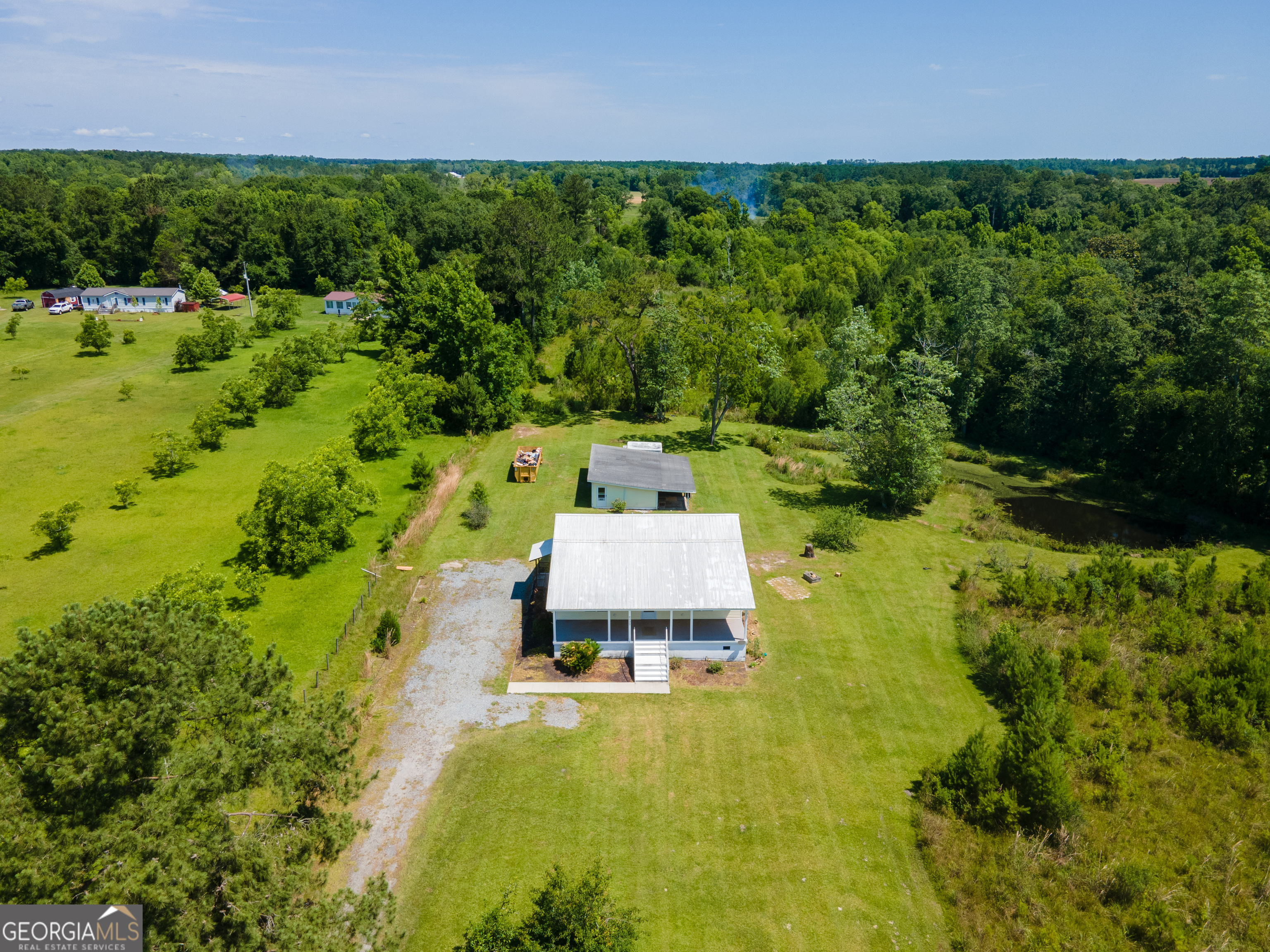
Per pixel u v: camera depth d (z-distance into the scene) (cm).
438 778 2742
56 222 12912
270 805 2288
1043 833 2517
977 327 7125
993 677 3372
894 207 19138
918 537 4888
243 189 17888
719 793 2714
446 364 6969
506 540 4588
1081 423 6819
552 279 8712
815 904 2292
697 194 17312
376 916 1742
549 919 1830
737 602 3419
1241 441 5353
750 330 6294
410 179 19100
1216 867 2431
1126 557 4350
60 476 5234
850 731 3053
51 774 1395
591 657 3378
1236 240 8981
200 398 7038
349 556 4331
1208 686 3159
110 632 1611
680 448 6384
